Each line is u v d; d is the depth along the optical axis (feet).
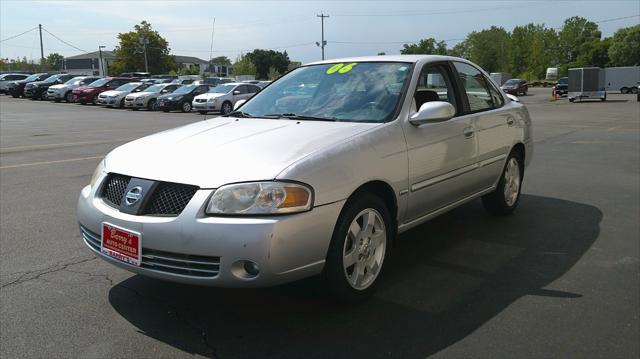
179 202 9.96
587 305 11.65
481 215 19.01
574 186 24.13
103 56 335.67
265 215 9.59
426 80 14.37
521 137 18.37
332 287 10.90
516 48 379.96
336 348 9.87
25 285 12.75
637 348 9.82
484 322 10.87
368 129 11.99
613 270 13.71
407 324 10.78
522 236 16.57
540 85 285.02
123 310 11.43
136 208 10.25
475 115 15.65
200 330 10.57
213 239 9.48
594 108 96.12
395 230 12.73
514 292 12.35
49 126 57.57
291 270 9.87
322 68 15.53
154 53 224.74
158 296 12.12
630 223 17.99
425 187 13.23
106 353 9.70
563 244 15.79
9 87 127.85
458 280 13.07
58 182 25.12
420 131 13.08
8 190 23.30
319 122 12.71
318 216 10.10
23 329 10.57
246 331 10.52
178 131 12.91
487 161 16.20
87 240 11.48
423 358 9.52
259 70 364.99
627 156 33.47
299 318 11.05
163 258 9.92
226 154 10.60
